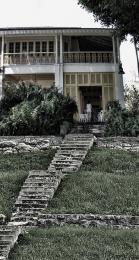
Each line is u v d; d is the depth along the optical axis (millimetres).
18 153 15180
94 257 6602
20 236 7750
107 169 12938
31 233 7953
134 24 19562
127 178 11414
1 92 25219
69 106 18859
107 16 21375
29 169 13398
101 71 26156
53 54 26859
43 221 8789
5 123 16500
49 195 9922
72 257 6605
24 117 16500
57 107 17297
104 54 26703
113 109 18641
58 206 9562
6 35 26734
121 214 8891
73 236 7668
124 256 6629
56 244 7270
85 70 26188
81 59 26594
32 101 17891
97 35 26734
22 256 6750
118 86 25734
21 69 26062
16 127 16344
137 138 15047
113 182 11031
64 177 11609
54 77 27203
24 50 27562
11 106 18406
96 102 29125
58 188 10719
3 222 8953
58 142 15344
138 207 9273
